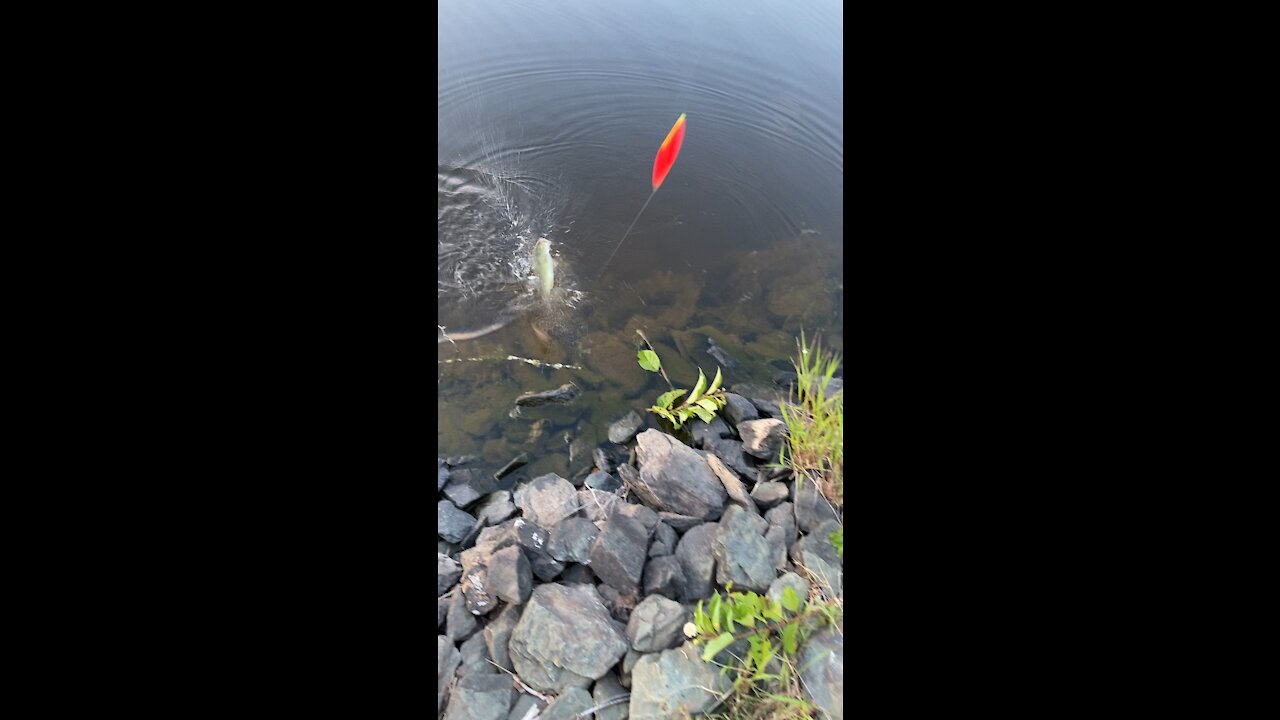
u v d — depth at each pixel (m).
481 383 2.19
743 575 1.83
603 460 2.04
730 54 3.21
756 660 1.69
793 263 2.54
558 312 2.37
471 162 2.74
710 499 1.98
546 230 2.56
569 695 1.61
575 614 1.70
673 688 1.63
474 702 1.59
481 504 1.94
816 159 2.84
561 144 2.81
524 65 3.13
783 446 2.12
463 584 1.77
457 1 3.43
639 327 2.35
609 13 3.39
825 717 1.61
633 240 2.56
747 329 2.37
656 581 1.81
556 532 1.87
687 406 2.17
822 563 1.87
